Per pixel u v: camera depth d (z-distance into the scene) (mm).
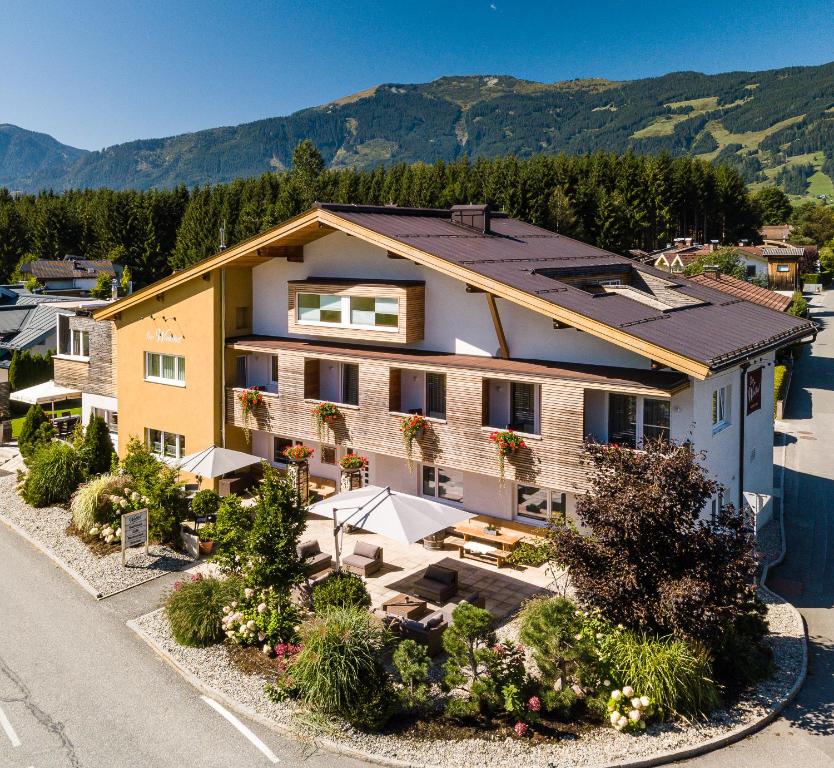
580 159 104062
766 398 24562
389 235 21656
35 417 31188
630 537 13711
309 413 24641
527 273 21594
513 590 19328
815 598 19141
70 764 12734
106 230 109812
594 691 14070
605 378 18531
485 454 20656
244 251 25094
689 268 66375
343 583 17078
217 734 13594
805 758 12789
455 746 13094
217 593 17219
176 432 28484
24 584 19891
